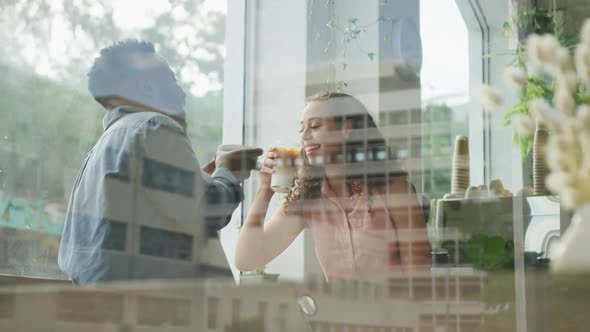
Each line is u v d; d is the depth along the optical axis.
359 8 1.74
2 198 1.20
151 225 1.13
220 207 1.23
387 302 0.95
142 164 1.18
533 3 1.58
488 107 1.27
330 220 1.15
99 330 0.84
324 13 1.73
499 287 0.87
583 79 0.97
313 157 1.31
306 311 0.94
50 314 0.83
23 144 1.24
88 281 1.06
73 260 1.09
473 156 1.25
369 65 1.64
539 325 0.79
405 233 1.09
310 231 1.17
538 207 0.90
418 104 1.44
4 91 1.28
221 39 1.56
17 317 0.81
